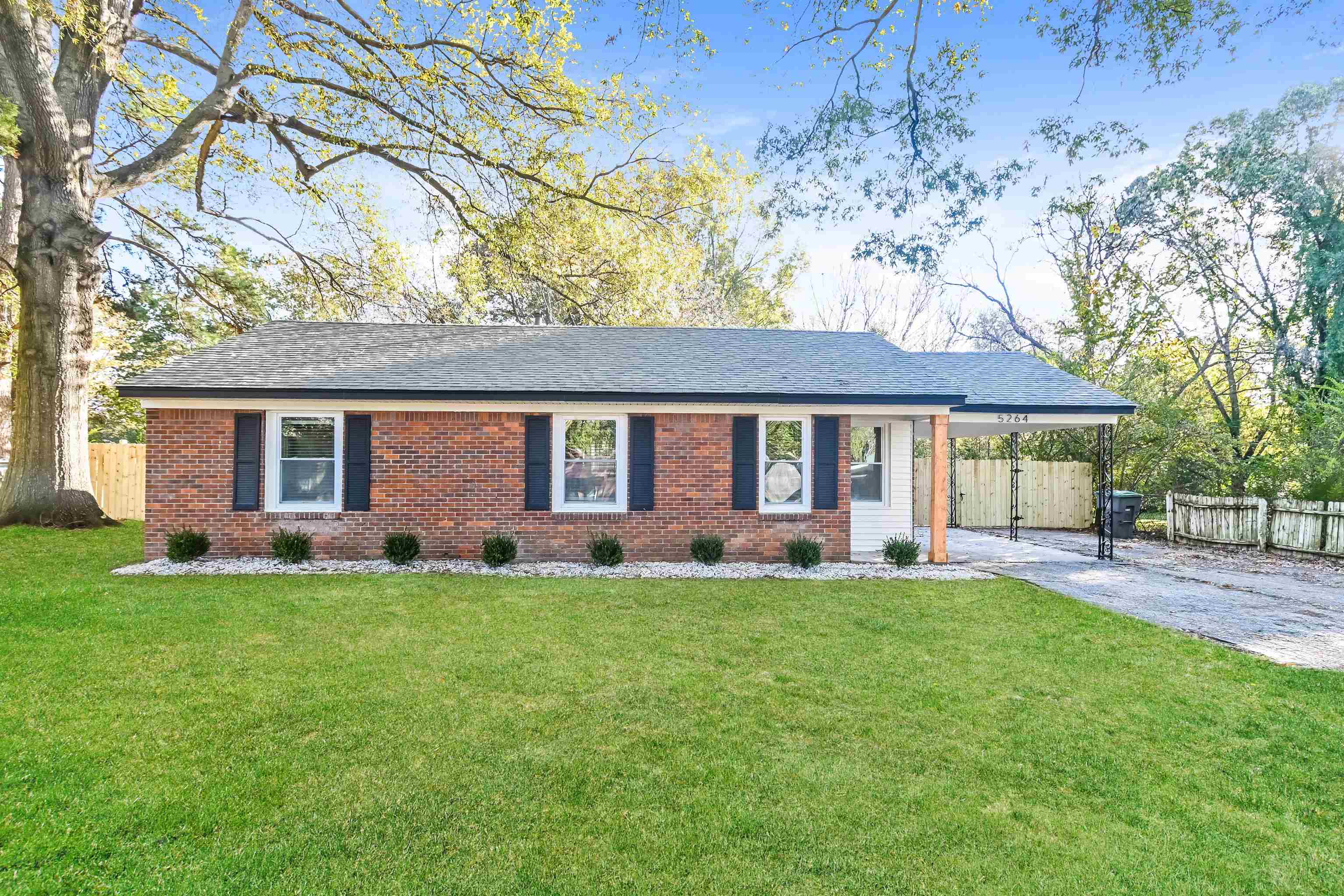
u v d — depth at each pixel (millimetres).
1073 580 10438
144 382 10641
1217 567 11867
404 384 11039
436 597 8430
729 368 12422
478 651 6285
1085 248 24406
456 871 3020
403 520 11266
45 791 3604
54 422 13305
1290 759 4324
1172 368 21703
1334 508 12328
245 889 2857
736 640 6809
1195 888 3027
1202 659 6324
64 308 13484
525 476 11422
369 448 11250
